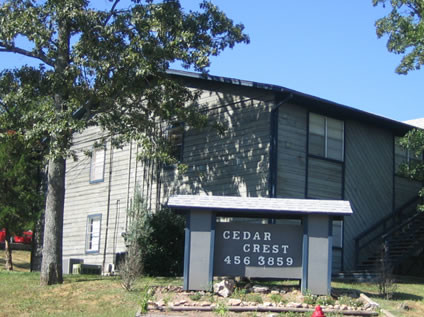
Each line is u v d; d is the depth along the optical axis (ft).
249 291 49.01
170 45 61.72
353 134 76.48
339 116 74.54
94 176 90.33
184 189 76.28
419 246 73.31
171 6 63.67
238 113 71.51
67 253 91.40
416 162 80.38
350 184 74.54
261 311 43.88
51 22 60.59
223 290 47.52
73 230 91.30
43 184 93.20
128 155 85.61
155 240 67.10
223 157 72.18
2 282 59.36
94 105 67.31
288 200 50.39
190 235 49.06
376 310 44.91
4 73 65.26
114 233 84.69
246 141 69.92
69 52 62.59
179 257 67.21
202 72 66.80
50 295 52.54
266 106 68.49
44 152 75.92
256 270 49.34
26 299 51.21
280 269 49.34
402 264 79.82
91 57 60.49
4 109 69.31
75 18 60.18
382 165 79.61
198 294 47.21
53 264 58.18
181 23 63.36
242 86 71.15
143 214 69.21
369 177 77.30
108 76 61.77
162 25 61.62
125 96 66.28
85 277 65.72
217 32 67.56
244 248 49.73
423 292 55.72
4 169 81.82
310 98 67.77
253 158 68.64
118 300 49.08
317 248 48.83
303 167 69.31
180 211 51.24
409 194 82.84
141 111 77.00
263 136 68.08
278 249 49.67
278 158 66.95
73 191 93.04
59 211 59.88
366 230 75.25
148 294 48.39
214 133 73.87
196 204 48.83
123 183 85.25
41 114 59.98
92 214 88.94
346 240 72.90
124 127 65.67
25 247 130.93
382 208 78.23
